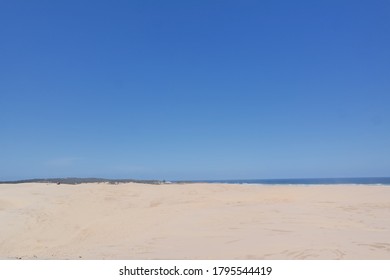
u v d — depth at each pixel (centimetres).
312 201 1505
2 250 1017
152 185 2111
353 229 993
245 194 1730
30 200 1566
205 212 1298
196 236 993
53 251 988
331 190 1820
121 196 1681
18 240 1103
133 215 1325
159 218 1260
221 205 1453
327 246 802
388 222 1082
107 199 1606
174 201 1569
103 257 845
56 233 1173
